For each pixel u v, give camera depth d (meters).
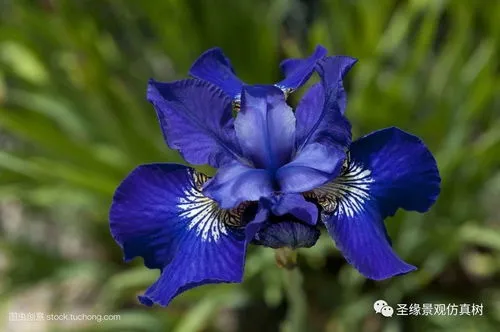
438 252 0.38
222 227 0.22
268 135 0.22
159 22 0.40
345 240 0.21
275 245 0.21
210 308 0.36
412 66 0.38
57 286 0.45
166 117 0.22
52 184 0.40
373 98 0.37
